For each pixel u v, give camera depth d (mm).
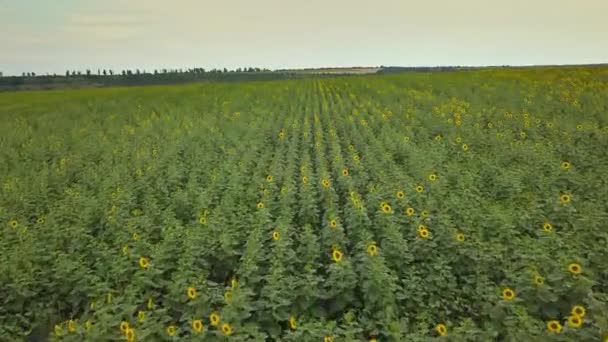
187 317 6289
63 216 10945
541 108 24891
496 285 6840
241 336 5414
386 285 6457
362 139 19234
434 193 10531
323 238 8711
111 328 5898
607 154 14758
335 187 12922
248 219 9531
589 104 25109
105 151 20234
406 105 30547
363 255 7305
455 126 21078
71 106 44219
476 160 14531
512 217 8969
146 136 24141
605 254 7160
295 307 6613
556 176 11672
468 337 5375
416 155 14578
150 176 14328
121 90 65812
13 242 9383
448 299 6812
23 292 7352
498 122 21562
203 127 25562
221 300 6473
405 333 5922
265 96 47812
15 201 12586
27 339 7020
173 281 7270
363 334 6160
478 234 8070
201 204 11156
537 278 6180
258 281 7164
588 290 6074
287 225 9055
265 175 14492
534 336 5172
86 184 14750
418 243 7836
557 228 8922
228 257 8336
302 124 26656
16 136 26250
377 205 10141
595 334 5113
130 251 8188
